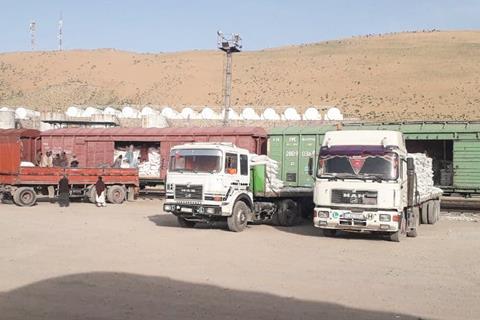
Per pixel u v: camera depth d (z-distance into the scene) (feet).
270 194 63.05
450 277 35.40
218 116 155.22
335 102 277.64
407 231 54.19
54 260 39.55
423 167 62.75
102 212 75.61
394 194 49.57
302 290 31.19
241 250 45.14
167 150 99.19
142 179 101.14
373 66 327.47
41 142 106.73
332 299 29.22
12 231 54.39
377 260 41.39
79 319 24.97
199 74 343.26
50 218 66.64
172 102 301.22
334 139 53.11
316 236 55.26
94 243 47.62
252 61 367.04
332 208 51.42
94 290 30.60
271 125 144.97
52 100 311.06
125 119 142.31
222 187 56.24
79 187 89.86
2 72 366.43
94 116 136.56
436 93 275.39
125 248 45.16
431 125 84.94
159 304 27.76
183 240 50.44
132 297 29.14
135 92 323.98
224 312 26.37
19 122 131.13
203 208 56.34
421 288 32.17
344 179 51.03
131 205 87.81
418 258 42.50
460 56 331.36
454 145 82.64
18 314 25.71
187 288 31.32
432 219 67.97
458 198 104.83
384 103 268.21
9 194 86.63
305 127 89.04
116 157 107.04
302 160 87.15
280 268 37.60
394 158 50.26
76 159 104.42
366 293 30.73
